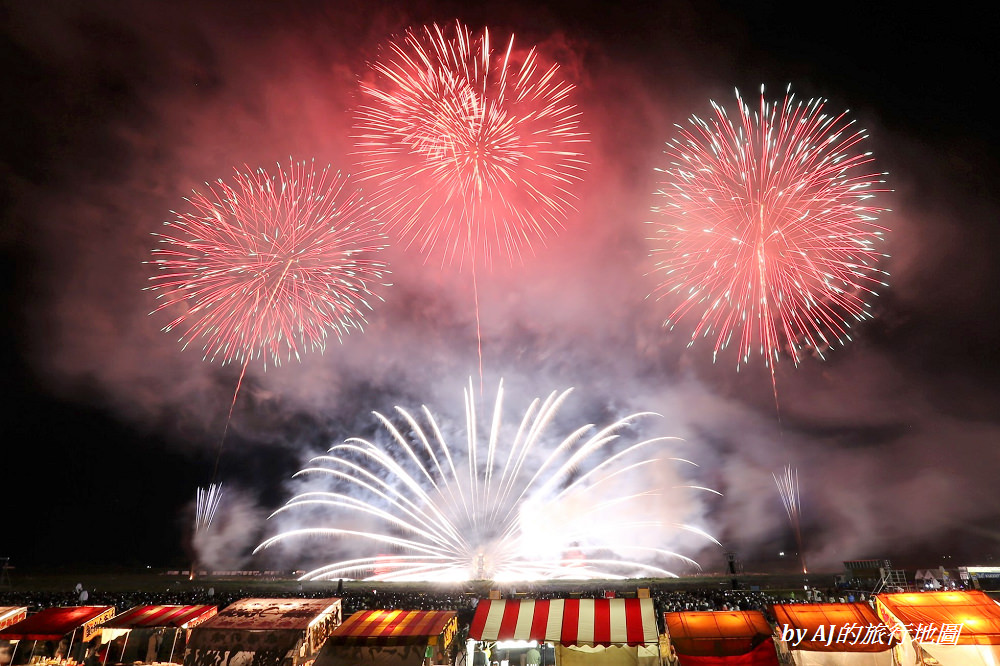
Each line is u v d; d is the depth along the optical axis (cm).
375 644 2597
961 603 2439
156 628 3127
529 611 2608
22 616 3284
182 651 3294
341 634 2628
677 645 2391
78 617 3062
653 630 2444
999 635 2269
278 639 2695
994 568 3931
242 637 2708
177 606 3191
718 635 2397
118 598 4547
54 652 3158
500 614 2608
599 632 2453
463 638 3127
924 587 3866
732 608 3353
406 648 2583
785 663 2655
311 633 2795
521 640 2464
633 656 2597
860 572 4494
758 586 4559
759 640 2370
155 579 6856
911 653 2512
